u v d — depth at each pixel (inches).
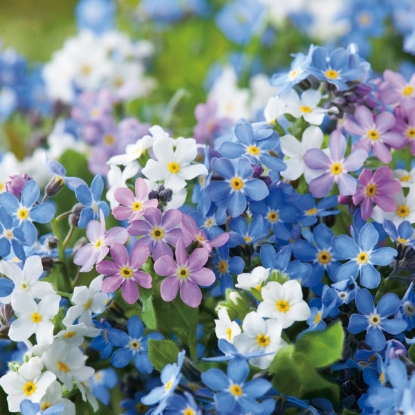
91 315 10.3
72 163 12.2
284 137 10.5
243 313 9.9
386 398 9.4
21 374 10.1
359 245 10.1
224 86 13.6
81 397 10.5
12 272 10.2
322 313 9.9
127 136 12.1
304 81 10.8
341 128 11.0
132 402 10.8
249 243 10.4
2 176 12.2
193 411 9.4
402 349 9.8
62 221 11.8
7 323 10.4
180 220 10.1
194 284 10.0
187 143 10.4
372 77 11.4
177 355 10.0
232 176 10.3
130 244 11.1
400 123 10.6
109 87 13.8
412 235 10.2
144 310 10.2
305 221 10.4
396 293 10.4
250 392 9.4
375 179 10.3
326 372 10.0
